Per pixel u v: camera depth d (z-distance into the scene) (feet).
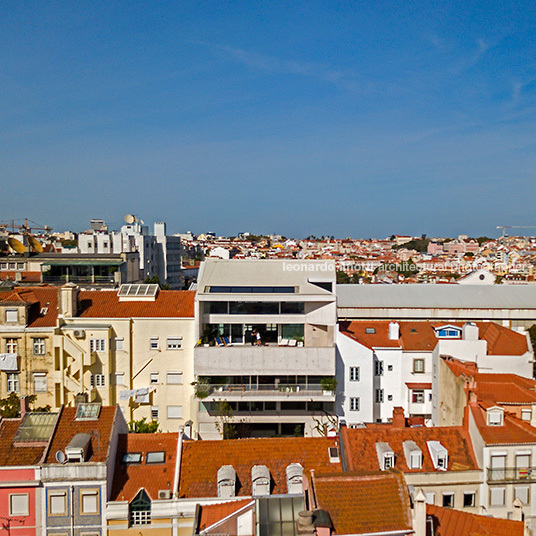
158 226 544.62
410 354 192.13
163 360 188.14
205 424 180.14
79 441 118.11
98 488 114.52
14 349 183.93
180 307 193.36
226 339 189.06
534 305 271.49
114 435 124.67
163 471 121.90
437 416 176.65
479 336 200.75
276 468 123.34
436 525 100.17
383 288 289.12
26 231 500.33
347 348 186.70
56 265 290.97
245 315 187.62
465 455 131.54
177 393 188.34
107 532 114.01
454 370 161.17
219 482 116.98
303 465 124.47
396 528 91.25
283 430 185.26
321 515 89.71
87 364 182.70
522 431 130.00
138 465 122.83
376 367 192.54
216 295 182.80
